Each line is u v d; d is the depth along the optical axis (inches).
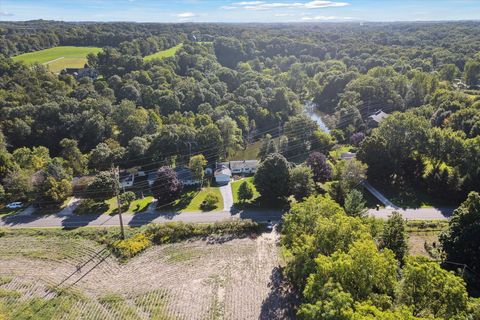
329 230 1598.2
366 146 3063.5
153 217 2610.7
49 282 1930.4
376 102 4694.9
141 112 3937.0
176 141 3403.1
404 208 2687.0
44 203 2748.5
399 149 3063.5
